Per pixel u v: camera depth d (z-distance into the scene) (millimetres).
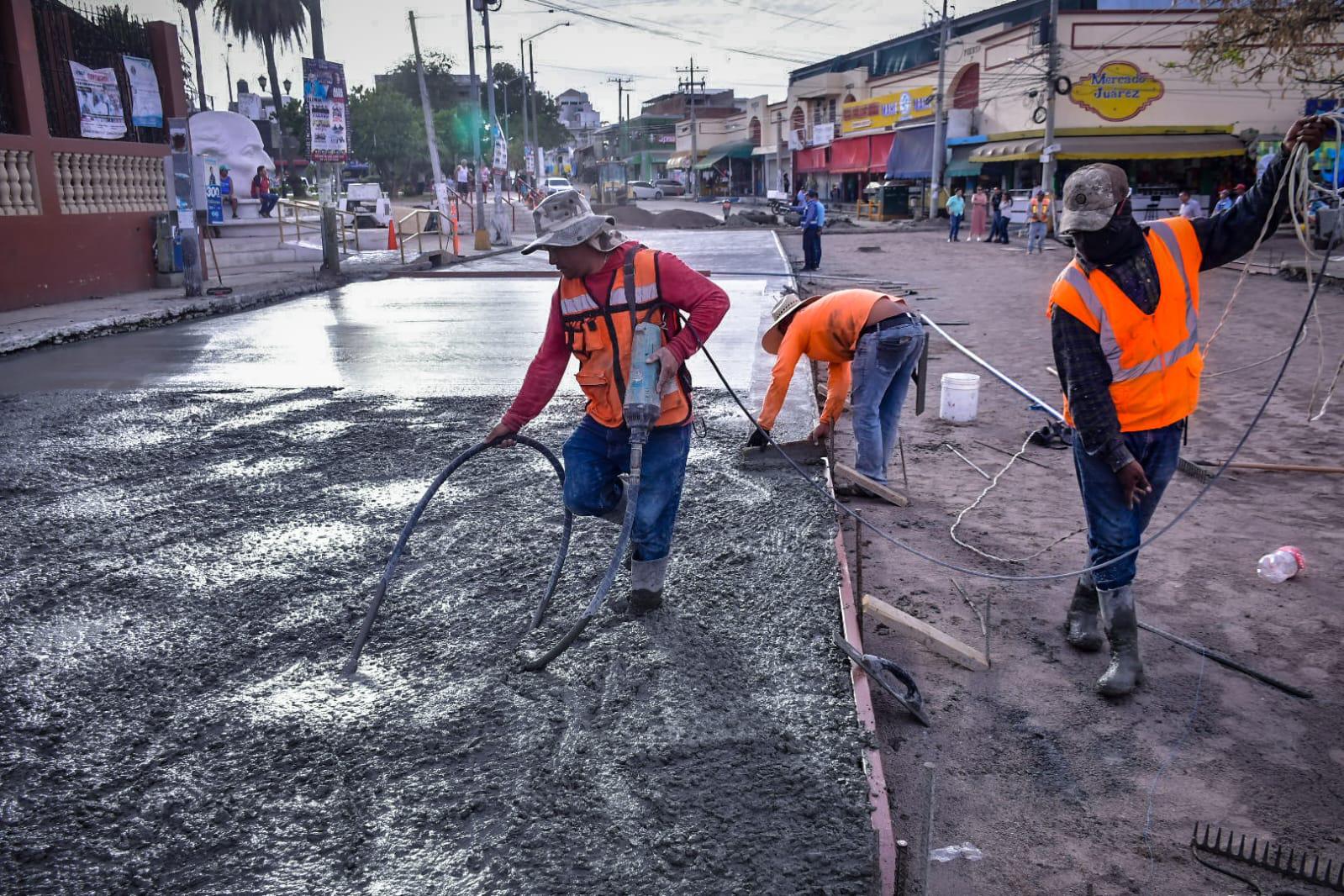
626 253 3463
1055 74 34344
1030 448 7273
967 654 3854
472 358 10289
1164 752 3285
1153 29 36031
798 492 5414
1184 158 36406
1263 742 3340
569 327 3512
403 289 18312
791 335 5582
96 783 2891
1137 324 3365
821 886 2410
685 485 5562
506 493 5551
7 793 2848
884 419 6004
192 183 15469
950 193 46375
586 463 3699
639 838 2602
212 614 4027
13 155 14477
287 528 5043
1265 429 7625
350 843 2609
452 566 4488
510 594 4156
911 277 21484
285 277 19562
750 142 81500
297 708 3283
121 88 17438
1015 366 10711
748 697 3316
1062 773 3166
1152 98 36719
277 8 63344
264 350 11055
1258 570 4734
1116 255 3369
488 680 3439
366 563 4539
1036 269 23047
